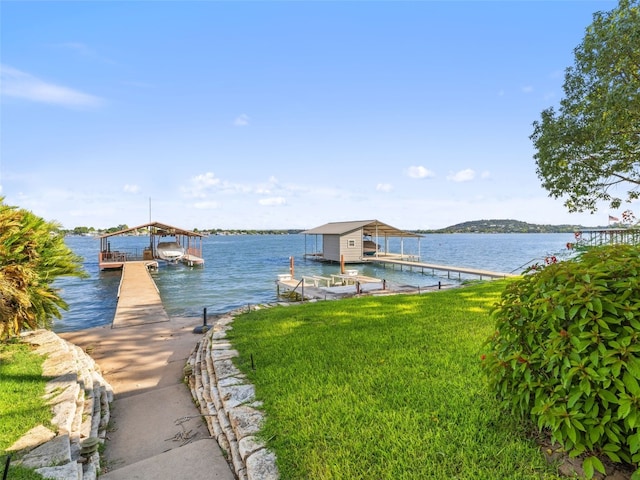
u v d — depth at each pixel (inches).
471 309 304.2
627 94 521.3
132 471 126.6
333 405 138.7
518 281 114.5
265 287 850.8
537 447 102.8
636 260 89.9
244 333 264.8
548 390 93.3
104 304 665.6
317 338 233.3
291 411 137.6
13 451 123.7
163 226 1332.4
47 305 278.8
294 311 343.9
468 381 150.9
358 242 1389.0
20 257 256.7
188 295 743.1
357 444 111.7
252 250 2519.7
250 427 131.3
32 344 258.4
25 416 148.8
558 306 90.0
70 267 299.3
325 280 887.1
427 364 175.9
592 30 636.1
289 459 109.1
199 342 307.9
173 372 254.4
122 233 1282.0
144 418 180.1
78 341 338.3
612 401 78.5
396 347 205.3
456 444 108.2
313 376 169.8
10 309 240.5
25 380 187.6
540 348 96.9
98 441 131.3
